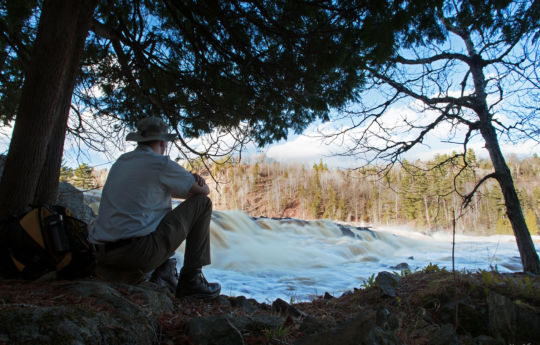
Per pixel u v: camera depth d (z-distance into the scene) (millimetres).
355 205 85875
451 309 2990
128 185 2420
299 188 111125
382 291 3482
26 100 3320
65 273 2598
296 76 4984
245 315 2535
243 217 18672
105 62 6090
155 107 6145
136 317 1861
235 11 4793
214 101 5738
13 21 4988
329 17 4492
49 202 3748
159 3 5480
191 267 2748
